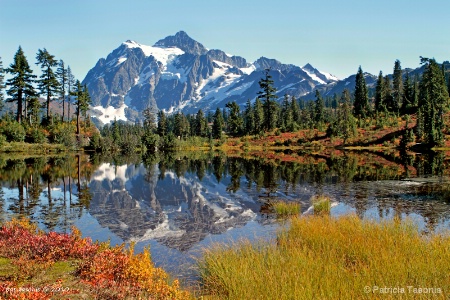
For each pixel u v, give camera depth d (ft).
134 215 57.06
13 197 72.43
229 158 189.16
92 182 96.68
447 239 32.30
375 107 346.54
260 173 114.21
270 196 73.36
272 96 320.50
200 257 35.29
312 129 302.66
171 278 29.17
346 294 20.77
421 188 79.05
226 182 96.27
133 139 278.87
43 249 30.09
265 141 291.99
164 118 401.08
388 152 202.69
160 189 85.40
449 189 77.30
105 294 21.84
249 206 63.72
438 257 27.43
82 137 256.73
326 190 78.69
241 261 27.07
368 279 23.15
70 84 278.67
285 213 55.77
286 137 290.76
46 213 58.13
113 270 25.20
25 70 232.12
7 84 226.58
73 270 26.27
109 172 121.49
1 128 212.02
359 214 55.01
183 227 49.03
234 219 53.47
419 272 24.08
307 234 35.24
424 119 221.46
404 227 37.99
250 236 42.93
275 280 23.12
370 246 29.91
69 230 47.50
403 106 325.21
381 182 88.84
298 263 26.50
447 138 221.25
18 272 25.23
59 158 176.35
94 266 25.67
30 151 212.02
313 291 21.30
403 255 27.71
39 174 110.93
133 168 137.49
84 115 291.58
